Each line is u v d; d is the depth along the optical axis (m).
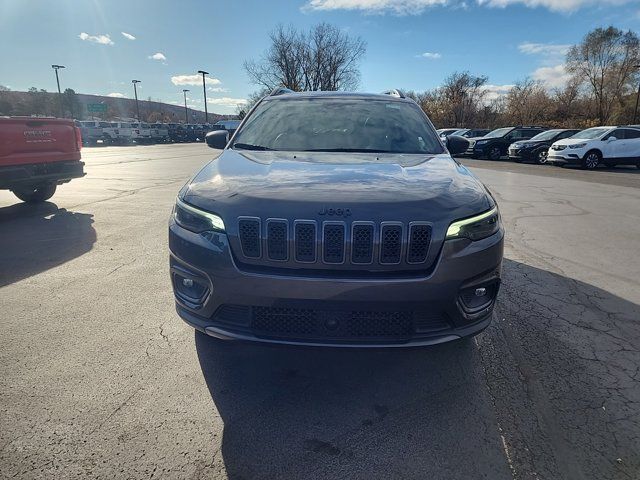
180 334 3.21
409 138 3.50
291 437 2.20
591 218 7.38
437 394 2.56
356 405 2.46
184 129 48.22
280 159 2.98
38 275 4.36
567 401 2.50
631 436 2.21
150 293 3.94
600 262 4.97
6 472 1.93
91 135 39.44
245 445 2.14
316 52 49.47
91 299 3.80
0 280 4.22
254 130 3.64
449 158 3.23
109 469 1.97
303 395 2.54
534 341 3.17
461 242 2.26
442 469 2.00
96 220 6.80
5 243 5.48
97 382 2.61
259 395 2.53
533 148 19.47
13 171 6.80
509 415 2.38
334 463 2.03
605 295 4.02
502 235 2.53
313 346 2.23
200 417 2.33
